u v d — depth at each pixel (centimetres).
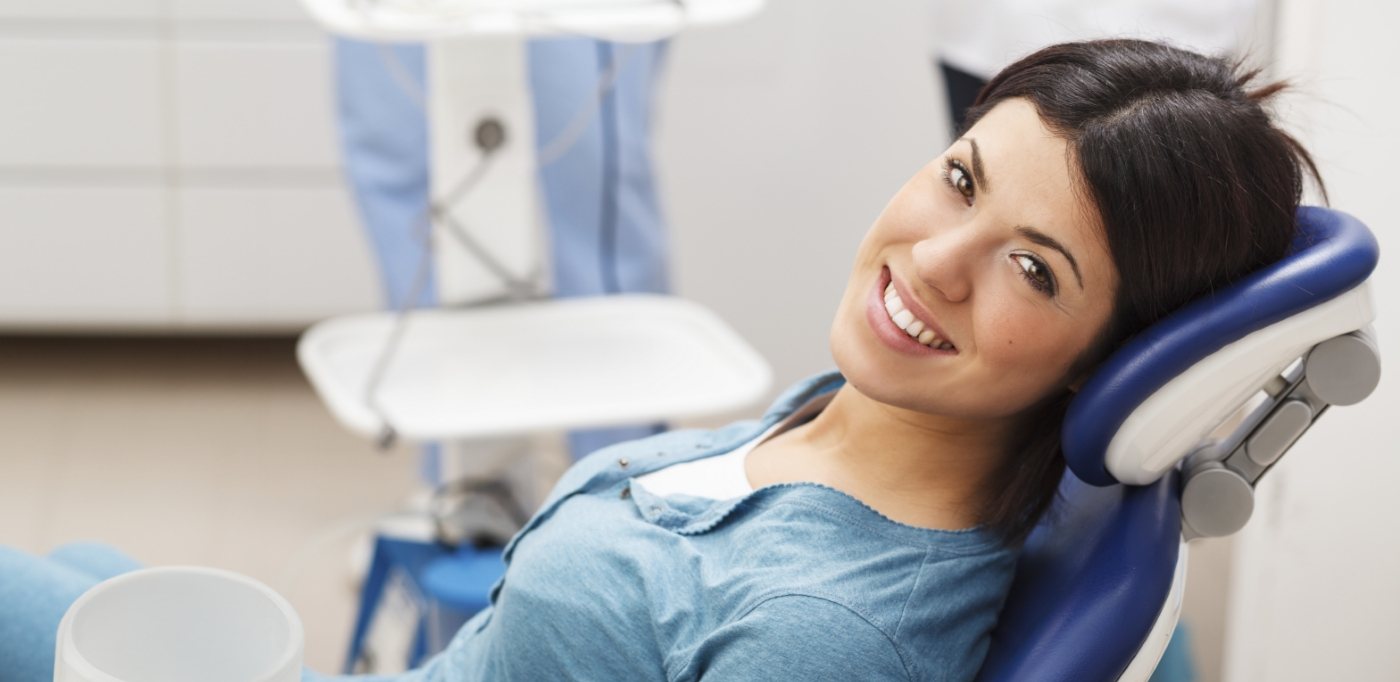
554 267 207
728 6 145
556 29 145
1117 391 83
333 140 296
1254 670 129
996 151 85
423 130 202
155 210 297
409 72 200
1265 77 93
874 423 95
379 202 204
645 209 211
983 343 85
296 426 292
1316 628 125
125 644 77
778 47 276
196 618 78
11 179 293
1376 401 118
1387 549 121
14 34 285
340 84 202
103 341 326
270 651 77
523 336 167
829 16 273
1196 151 81
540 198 203
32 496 256
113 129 292
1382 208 115
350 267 304
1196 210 81
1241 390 85
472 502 176
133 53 288
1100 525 93
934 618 87
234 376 313
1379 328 117
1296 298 81
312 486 269
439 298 192
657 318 172
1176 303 84
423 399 153
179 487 264
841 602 85
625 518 96
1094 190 82
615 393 157
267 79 291
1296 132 114
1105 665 85
